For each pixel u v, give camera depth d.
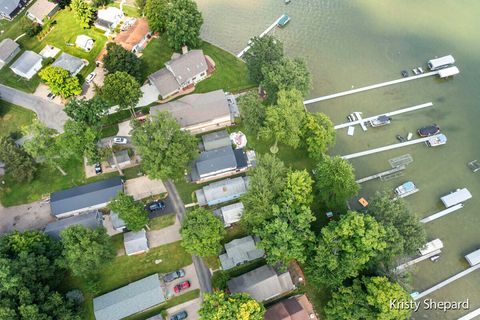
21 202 107.31
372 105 125.38
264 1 151.25
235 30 142.62
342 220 88.69
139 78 123.69
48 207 106.50
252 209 94.00
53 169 111.06
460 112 124.56
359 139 119.25
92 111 107.81
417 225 91.31
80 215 101.88
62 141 101.00
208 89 125.88
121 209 91.62
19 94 125.50
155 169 98.25
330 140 105.31
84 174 110.88
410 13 147.62
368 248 84.75
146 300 91.25
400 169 113.88
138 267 97.94
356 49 138.38
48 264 88.25
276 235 88.75
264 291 91.50
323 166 98.00
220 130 117.50
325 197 100.31
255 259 98.25
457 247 103.62
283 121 103.00
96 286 93.06
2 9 139.00
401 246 86.81
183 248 100.12
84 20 134.75
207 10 148.38
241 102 108.25
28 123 119.62
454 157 116.69
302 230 90.62
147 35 134.25
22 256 85.50
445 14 146.88
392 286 82.50
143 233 99.38
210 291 94.94
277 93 107.06
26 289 82.69
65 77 118.38
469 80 131.00
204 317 79.94
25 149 101.94
